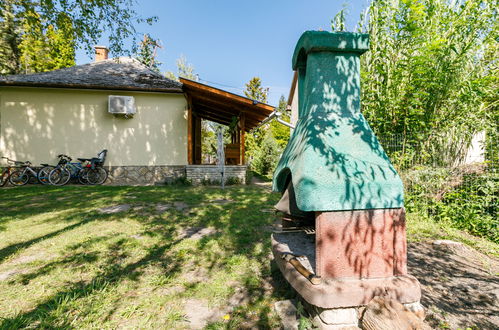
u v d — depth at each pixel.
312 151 1.75
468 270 2.55
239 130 11.80
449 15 4.57
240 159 10.25
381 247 1.67
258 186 8.91
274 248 2.21
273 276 2.39
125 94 9.31
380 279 1.64
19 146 8.87
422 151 4.60
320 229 1.57
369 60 5.01
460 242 3.24
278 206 2.44
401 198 1.70
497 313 1.85
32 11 6.05
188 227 3.90
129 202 5.64
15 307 1.82
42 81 8.60
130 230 3.65
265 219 4.35
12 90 8.81
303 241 2.35
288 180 2.42
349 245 1.60
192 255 2.84
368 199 1.62
